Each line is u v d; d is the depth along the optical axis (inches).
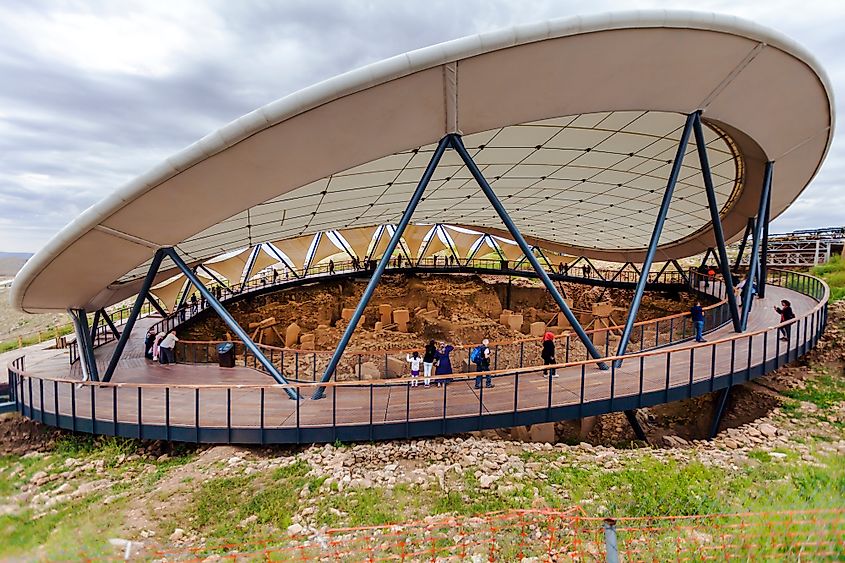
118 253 537.3
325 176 495.2
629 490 328.2
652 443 542.0
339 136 444.8
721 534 242.4
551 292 565.6
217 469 390.6
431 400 490.0
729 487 327.9
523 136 598.5
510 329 1349.7
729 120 616.1
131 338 1003.9
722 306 868.6
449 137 494.6
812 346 645.9
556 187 935.7
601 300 1770.4
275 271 1621.6
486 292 1731.1
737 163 810.8
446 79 423.5
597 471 369.1
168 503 333.7
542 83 460.4
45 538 289.6
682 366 563.5
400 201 949.8
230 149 420.8
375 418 443.5
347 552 253.6
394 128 460.1
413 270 1780.3
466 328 1263.5
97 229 480.1
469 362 726.5
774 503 286.7
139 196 449.1
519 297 1862.7
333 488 343.0
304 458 400.8
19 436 498.3
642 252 1686.8
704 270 1448.1
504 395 497.4
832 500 276.8
